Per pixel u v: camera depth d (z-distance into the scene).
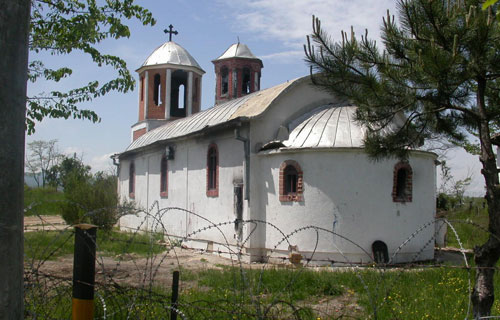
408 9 6.94
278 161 16.11
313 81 8.39
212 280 11.00
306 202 15.40
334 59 8.01
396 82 7.34
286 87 17.17
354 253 14.95
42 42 10.89
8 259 3.34
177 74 32.66
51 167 66.19
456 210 25.41
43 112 10.74
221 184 18.34
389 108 7.76
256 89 28.47
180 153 22.09
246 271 11.82
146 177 26.22
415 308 8.28
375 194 15.23
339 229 15.05
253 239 16.39
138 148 26.36
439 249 17.19
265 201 16.53
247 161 16.58
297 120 17.36
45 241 16.94
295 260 14.84
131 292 6.60
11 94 3.33
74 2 10.80
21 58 3.41
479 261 6.78
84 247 5.24
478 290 6.69
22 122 3.42
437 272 11.30
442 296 9.33
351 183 15.18
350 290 10.08
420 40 6.95
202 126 20.88
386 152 8.20
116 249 16.53
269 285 10.23
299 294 9.67
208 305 7.24
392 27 7.46
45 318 5.88
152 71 31.48
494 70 6.55
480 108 6.92
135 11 11.26
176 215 22.05
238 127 17.27
